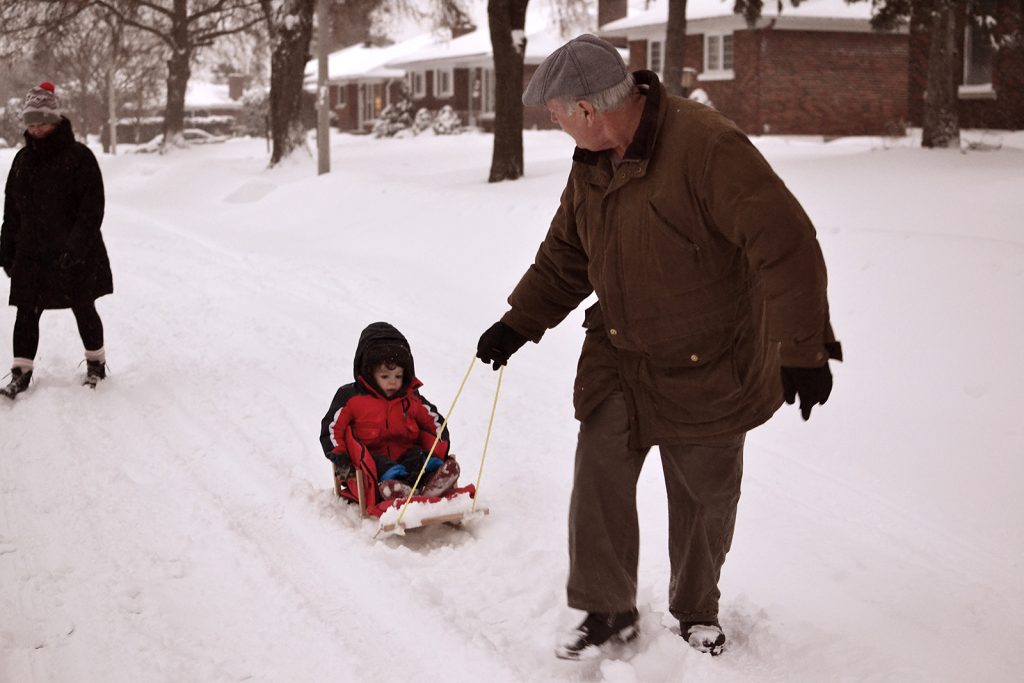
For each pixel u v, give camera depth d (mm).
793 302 3109
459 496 4949
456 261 12859
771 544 4961
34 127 7035
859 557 4836
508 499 5480
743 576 4625
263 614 4203
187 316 10094
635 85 3410
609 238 3469
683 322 3441
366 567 4621
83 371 7973
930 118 19688
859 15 31594
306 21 26750
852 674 3664
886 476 5867
